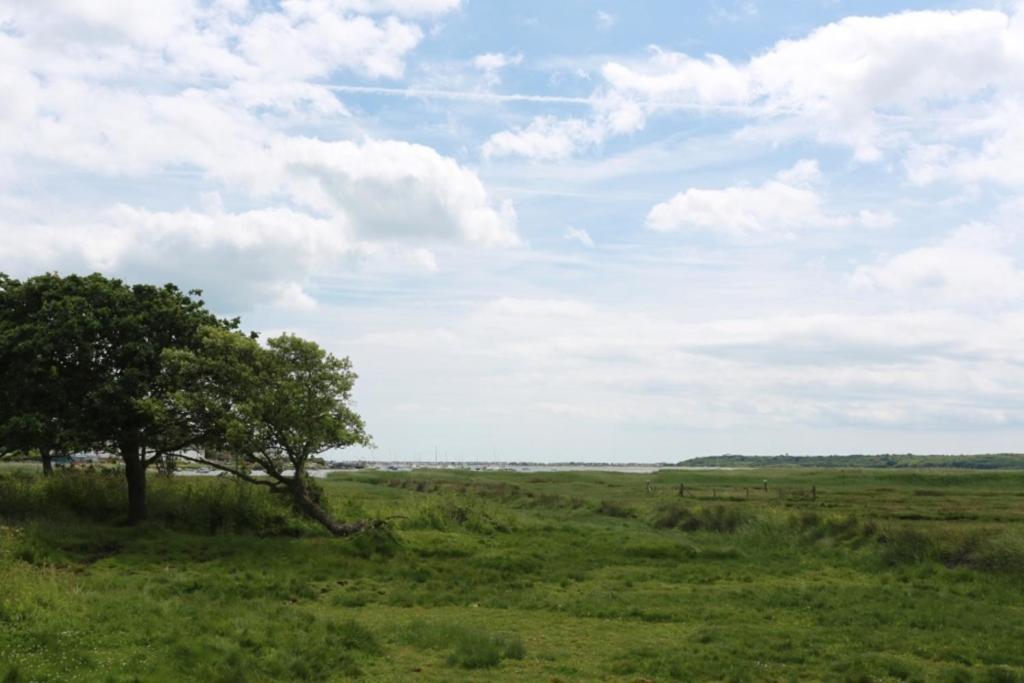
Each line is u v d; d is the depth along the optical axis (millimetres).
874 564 29297
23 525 26641
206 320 33844
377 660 14758
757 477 97125
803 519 36344
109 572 22297
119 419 29875
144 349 30609
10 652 11953
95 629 13867
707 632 17984
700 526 39969
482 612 20422
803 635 17922
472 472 124750
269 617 16969
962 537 29172
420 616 19484
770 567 29219
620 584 25172
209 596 19594
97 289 31875
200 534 31016
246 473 33344
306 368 31812
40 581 16594
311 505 32312
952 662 16109
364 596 21625
